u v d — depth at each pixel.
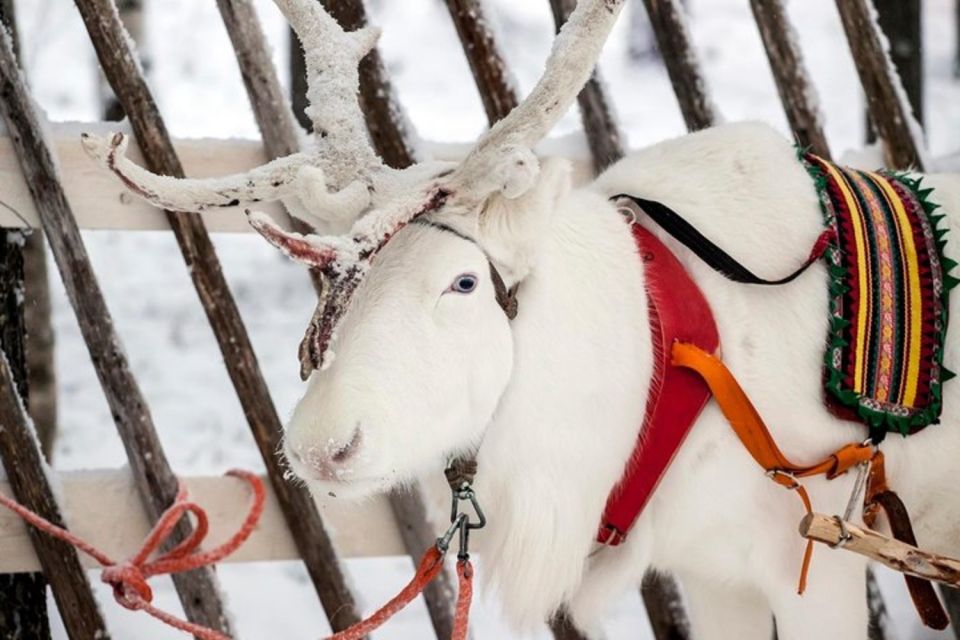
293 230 3.49
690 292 2.66
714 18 13.91
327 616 3.50
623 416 2.62
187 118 10.66
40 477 3.32
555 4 3.71
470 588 2.48
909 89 6.10
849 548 2.54
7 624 3.47
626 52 12.59
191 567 2.99
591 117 3.70
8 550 3.36
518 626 2.68
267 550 3.48
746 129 2.83
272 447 3.43
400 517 3.50
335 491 2.27
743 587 2.86
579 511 2.62
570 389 2.56
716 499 2.67
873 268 2.67
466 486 2.51
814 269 2.70
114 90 3.31
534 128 2.34
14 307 3.49
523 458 2.57
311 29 2.52
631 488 2.67
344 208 2.36
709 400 2.63
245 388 3.43
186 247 3.38
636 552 2.74
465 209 2.36
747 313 2.68
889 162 3.87
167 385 6.80
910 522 2.73
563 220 2.63
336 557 3.48
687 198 2.75
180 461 5.97
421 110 10.96
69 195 3.34
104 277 8.05
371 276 2.33
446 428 2.36
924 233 2.73
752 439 2.58
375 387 2.25
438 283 2.32
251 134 10.30
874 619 3.83
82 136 2.36
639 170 2.82
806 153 2.85
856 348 2.63
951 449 2.75
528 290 2.51
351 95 2.48
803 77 3.81
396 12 13.73
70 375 6.89
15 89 3.26
